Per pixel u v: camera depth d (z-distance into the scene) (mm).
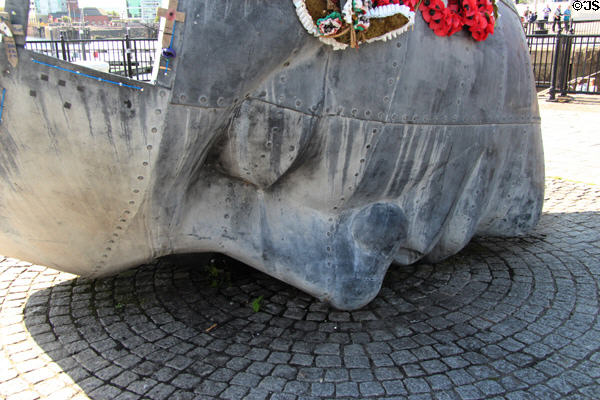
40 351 3230
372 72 3164
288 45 2871
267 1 2717
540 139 4715
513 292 4000
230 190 3455
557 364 3096
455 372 3043
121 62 13008
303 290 3727
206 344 3334
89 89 2512
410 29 3234
